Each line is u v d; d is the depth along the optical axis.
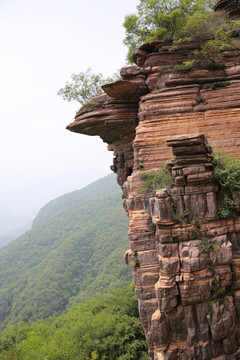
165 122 14.95
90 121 18.98
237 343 11.93
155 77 15.98
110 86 16.45
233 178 12.11
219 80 15.57
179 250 11.84
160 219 11.83
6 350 26.03
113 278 61.41
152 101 15.23
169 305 11.56
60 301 64.12
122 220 96.38
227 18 17.83
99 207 122.62
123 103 18.58
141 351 22.80
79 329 24.53
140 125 15.34
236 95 14.95
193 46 15.76
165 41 15.95
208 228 12.12
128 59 23.05
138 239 13.48
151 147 14.75
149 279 13.13
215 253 11.88
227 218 12.45
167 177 13.14
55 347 20.59
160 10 19.56
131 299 29.39
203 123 14.88
